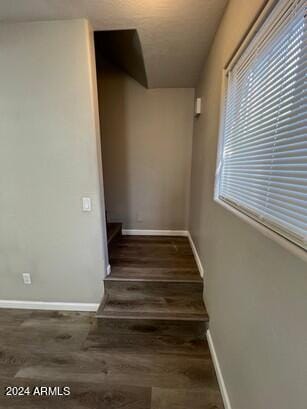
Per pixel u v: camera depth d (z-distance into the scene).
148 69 2.39
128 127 3.10
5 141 1.83
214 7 1.45
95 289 2.09
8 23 1.63
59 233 1.99
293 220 0.70
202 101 2.34
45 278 2.11
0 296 2.18
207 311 1.84
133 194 3.29
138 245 2.94
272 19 0.88
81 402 1.31
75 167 1.84
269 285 0.80
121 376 1.47
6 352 1.67
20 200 1.94
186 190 3.24
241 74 1.22
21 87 1.73
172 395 1.35
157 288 2.06
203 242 2.10
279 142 0.81
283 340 0.70
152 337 1.79
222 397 1.33
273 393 0.76
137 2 1.41
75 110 1.74
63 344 1.74
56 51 1.65
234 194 1.33
